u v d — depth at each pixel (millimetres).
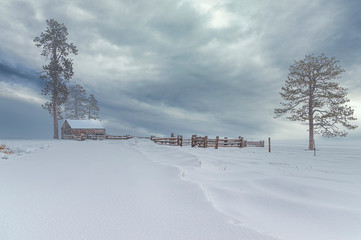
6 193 4098
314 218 3342
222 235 2436
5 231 2516
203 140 21281
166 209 3283
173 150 13828
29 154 11438
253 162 9938
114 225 2711
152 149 16078
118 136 39781
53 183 4941
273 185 5188
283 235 2701
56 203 3553
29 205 3443
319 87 25062
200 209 3275
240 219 3150
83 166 7445
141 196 3947
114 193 4145
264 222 3139
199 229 2596
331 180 5996
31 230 2551
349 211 3580
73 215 3037
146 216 3010
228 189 4617
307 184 5188
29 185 4734
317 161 11070
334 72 24594
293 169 7992
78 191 4273
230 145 25484
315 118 24156
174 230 2568
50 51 38812
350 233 2840
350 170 8055
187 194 4016
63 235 2430
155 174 6020
